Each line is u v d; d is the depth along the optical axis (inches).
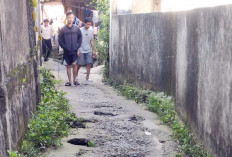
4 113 147.2
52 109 247.4
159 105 292.0
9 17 173.3
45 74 386.3
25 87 209.2
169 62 301.9
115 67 457.1
